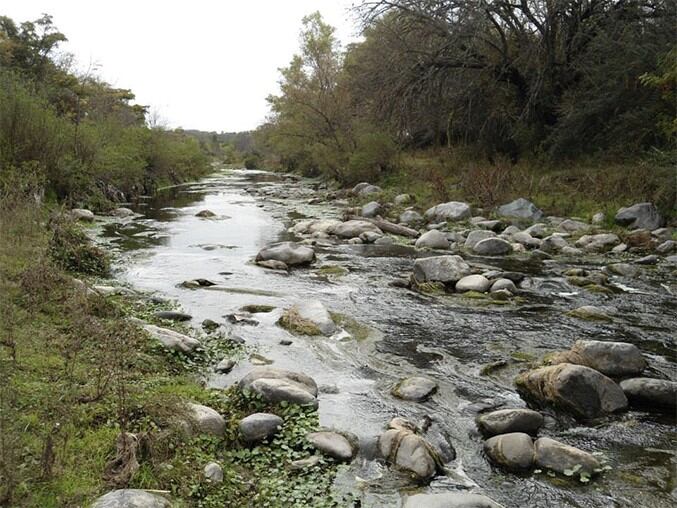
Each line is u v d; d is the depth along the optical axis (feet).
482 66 80.38
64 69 110.42
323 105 112.57
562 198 61.26
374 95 87.97
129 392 15.79
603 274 36.29
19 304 22.13
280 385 17.54
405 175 87.81
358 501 13.12
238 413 16.71
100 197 66.49
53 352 18.25
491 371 21.45
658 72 59.41
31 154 54.03
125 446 12.95
